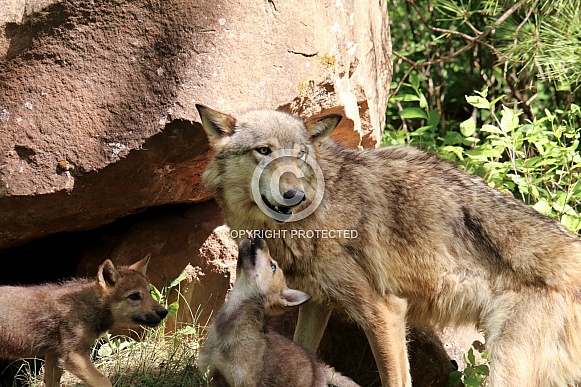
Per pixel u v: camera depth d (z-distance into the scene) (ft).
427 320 25.58
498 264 24.45
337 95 27.55
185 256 28.04
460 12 41.78
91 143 24.29
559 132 32.83
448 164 25.93
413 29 48.19
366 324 24.12
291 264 23.95
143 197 25.80
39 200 24.43
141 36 24.59
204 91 24.39
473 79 47.96
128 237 28.89
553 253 24.23
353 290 23.94
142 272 25.30
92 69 24.44
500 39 42.37
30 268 30.25
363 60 30.78
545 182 34.09
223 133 23.39
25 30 24.17
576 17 38.19
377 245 24.23
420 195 24.84
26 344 23.77
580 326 23.90
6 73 24.23
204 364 22.49
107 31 24.52
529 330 23.65
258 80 25.22
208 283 27.94
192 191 27.14
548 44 38.63
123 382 25.23
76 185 24.39
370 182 24.64
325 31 27.27
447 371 27.35
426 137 38.22
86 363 23.98
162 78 24.40
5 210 24.58
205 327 27.68
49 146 24.23
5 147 24.17
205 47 24.63
